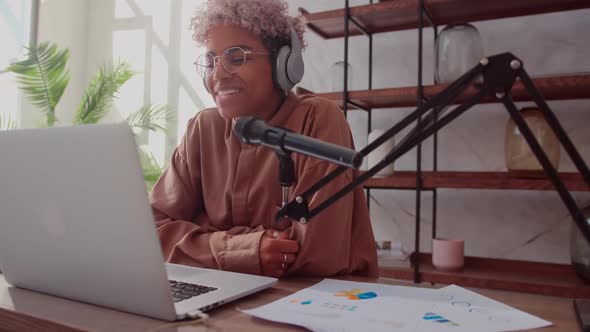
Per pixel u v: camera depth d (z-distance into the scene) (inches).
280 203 42.9
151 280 23.1
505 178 76.3
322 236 36.6
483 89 21.9
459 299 27.7
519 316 24.7
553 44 86.6
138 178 21.7
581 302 26.8
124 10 144.4
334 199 25.1
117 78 127.8
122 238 23.1
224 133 48.0
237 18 42.1
